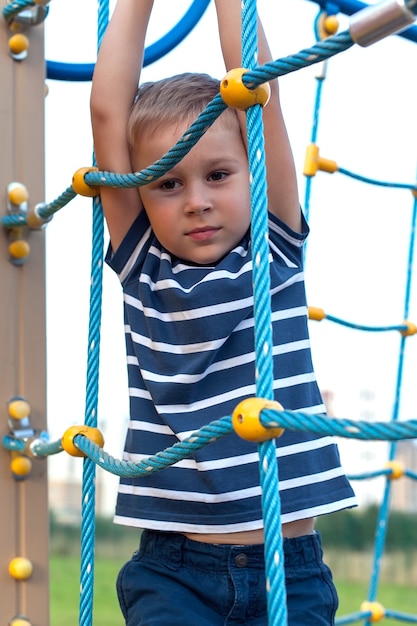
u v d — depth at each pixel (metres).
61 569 8.73
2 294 1.77
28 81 1.82
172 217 1.56
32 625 1.72
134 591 1.54
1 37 1.80
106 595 7.93
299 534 1.52
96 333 1.54
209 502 1.49
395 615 2.48
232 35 1.54
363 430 0.97
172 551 1.52
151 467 1.25
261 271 1.13
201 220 1.54
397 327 2.54
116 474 1.36
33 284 1.79
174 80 1.63
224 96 1.18
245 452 1.49
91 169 1.55
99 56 1.64
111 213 1.62
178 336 1.55
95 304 1.55
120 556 8.73
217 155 1.54
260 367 1.11
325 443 1.52
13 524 1.73
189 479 1.51
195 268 1.58
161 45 2.15
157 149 1.58
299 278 1.58
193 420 1.51
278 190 1.57
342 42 1.07
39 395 1.77
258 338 1.12
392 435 0.95
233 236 1.57
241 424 1.08
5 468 1.73
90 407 1.53
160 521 1.52
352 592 8.06
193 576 1.50
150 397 1.57
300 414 1.03
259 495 1.48
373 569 2.55
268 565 1.06
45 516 1.75
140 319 1.60
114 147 1.63
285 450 1.49
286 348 1.53
